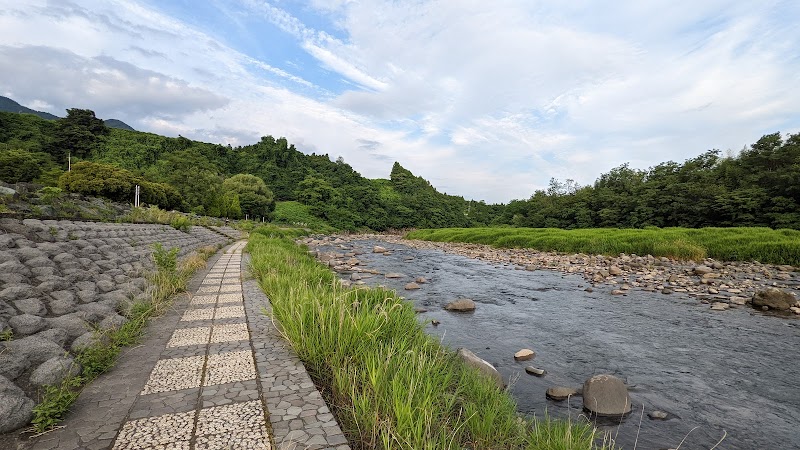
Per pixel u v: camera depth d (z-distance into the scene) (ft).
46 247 16.89
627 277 48.26
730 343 22.63
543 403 14.93
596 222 190.90
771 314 29.40
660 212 152.87
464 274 53.57
